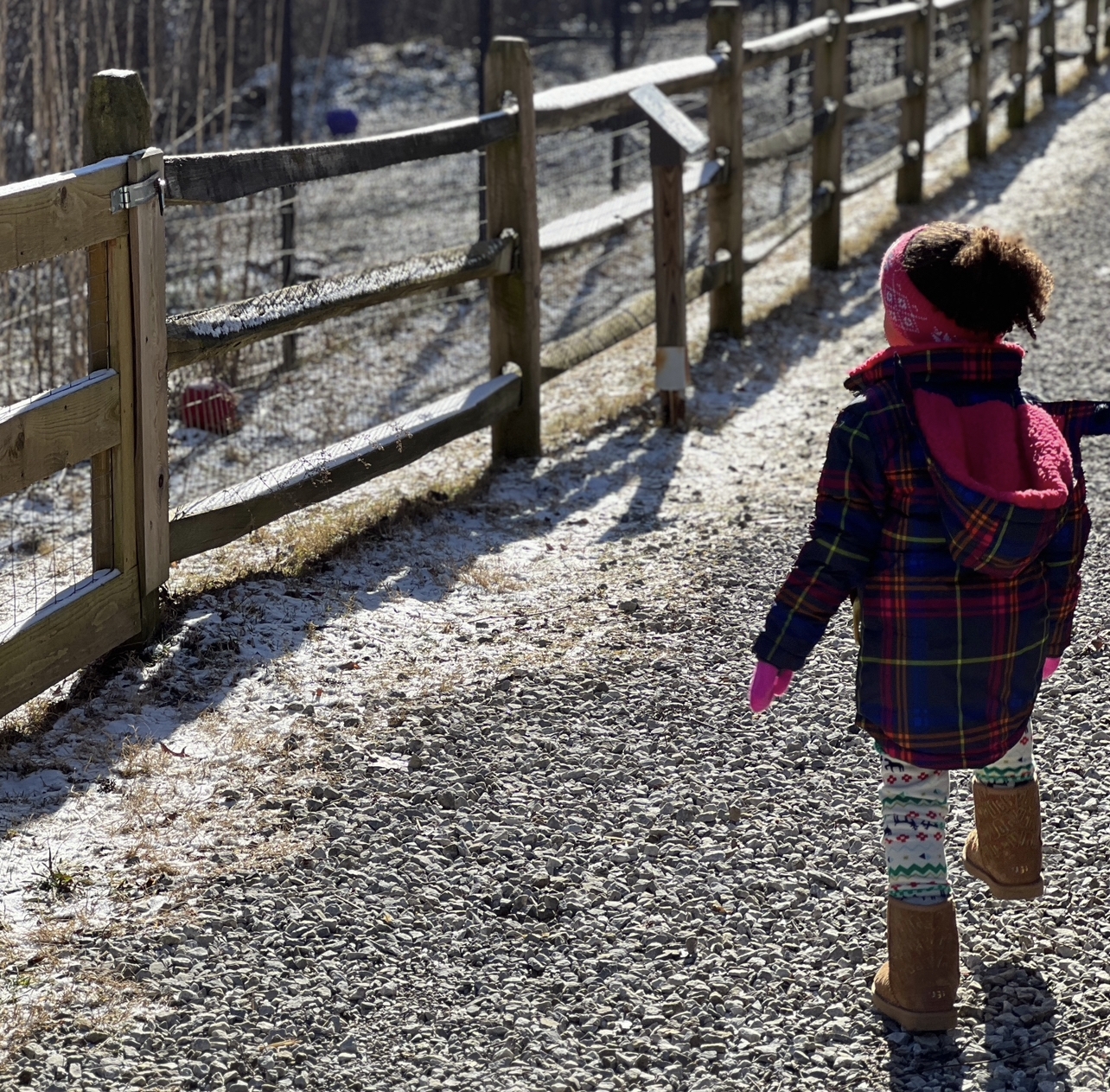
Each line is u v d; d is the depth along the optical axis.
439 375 8.34
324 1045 2.74
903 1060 2.69
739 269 7.88
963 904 3.15
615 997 2.89
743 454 6.37
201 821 3.45
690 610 4.67
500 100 5.79
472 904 3.18
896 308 2.57
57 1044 2.70
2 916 3.07
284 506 4.71
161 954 2.97
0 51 7.42
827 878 3.26
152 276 3.98
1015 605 2.54
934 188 11.84
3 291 7.22
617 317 6.93
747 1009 2.85
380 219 14.20
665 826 3.49
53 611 3.74
